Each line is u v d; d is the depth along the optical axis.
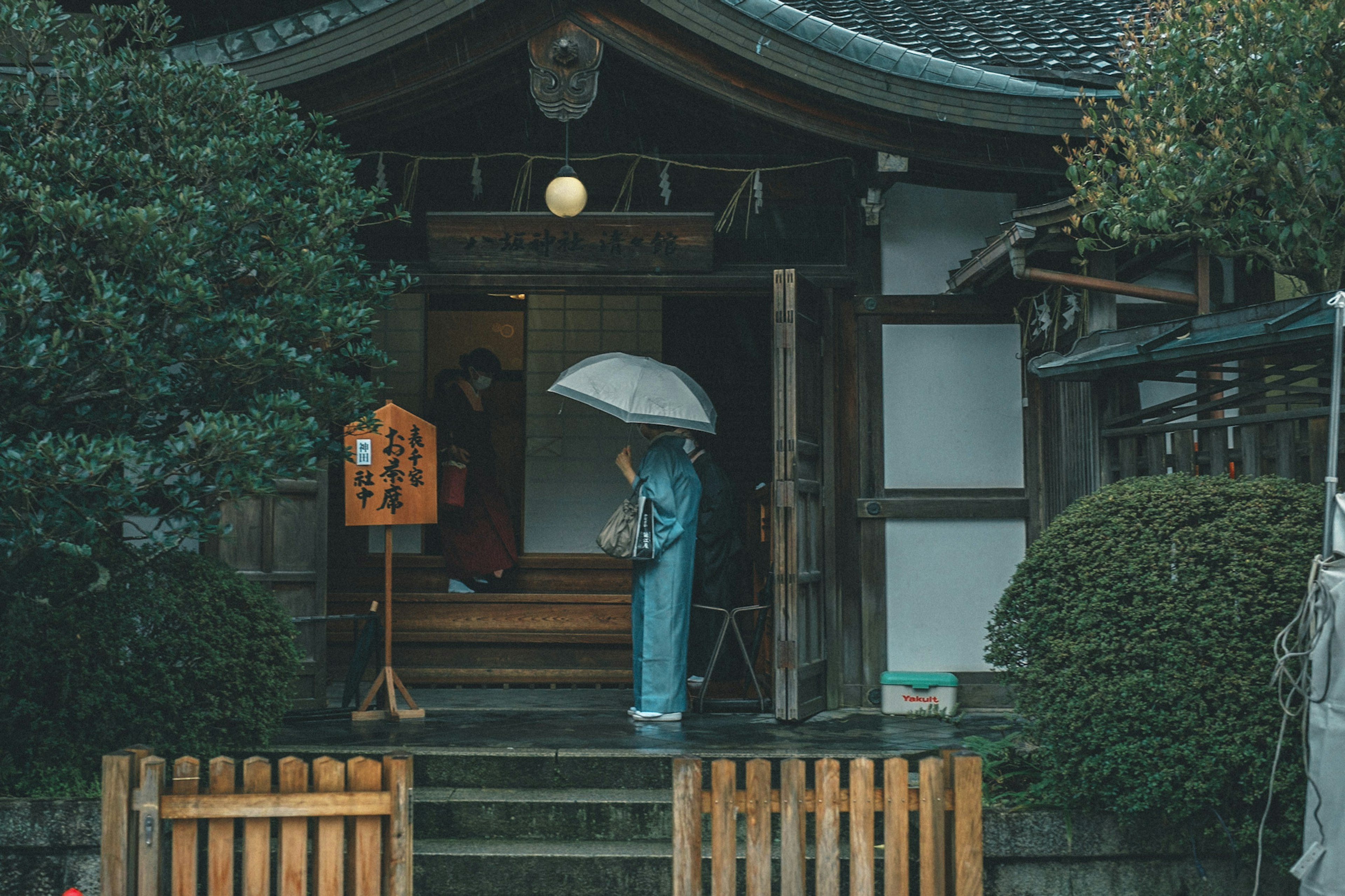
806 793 3.49
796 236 6.99
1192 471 5.26
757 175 6.86
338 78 6.16
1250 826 4.10
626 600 8.08
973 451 6.93
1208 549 4.20
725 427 10.02
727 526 7.13
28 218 4.13
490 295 9.68
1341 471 4.49
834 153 6.70
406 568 8.59
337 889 3.39
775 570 6.27
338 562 8.65
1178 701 4.13
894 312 6.96
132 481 4.62
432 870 4.45
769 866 3.42
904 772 3.46
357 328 4.80
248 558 6.19
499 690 7.68
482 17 6.11
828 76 6.20
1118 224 5.30
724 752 5.19
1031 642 4.52
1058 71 6.80
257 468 4.28
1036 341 6.80
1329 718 3.79
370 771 3.42
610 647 8.04
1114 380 5.70
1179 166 5.14
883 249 7.02
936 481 6.93
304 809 3.37
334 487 8.92
